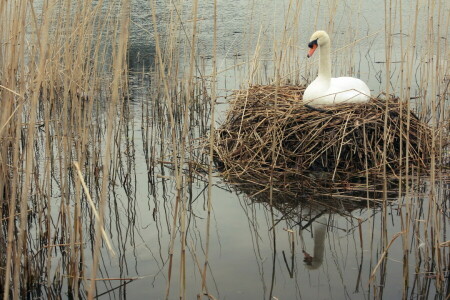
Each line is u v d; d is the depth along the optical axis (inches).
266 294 162.4
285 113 255.8
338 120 246.8
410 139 249.3
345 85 265.7
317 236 197.5
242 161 255.1
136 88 391.9
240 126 262.8
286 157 249.6
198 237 199.0
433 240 177.6
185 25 366.3
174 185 249.0
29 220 207.8
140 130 317.7
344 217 211.8
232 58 449.7
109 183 250.1
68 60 188.4
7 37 161.9
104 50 261.4
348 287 165.6
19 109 132.4
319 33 261.4
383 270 174.4
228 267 177.9
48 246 166.1
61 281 170.7
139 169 267.0
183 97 335.6
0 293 164.4
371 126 245.6
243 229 204.1
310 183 238.4
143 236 201.5
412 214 202.2
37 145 288.0
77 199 159.9
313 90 262.4
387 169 244.4
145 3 574.6
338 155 240.8
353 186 235.0
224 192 237.9
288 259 182.4
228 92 379.9
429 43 239.1
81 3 205.3
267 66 422.3
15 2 143.2
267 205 224.2
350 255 184.1
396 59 444.8
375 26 513.3
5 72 154.6
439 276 164.4
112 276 173.8
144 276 173.8
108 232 205.0
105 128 311.7
